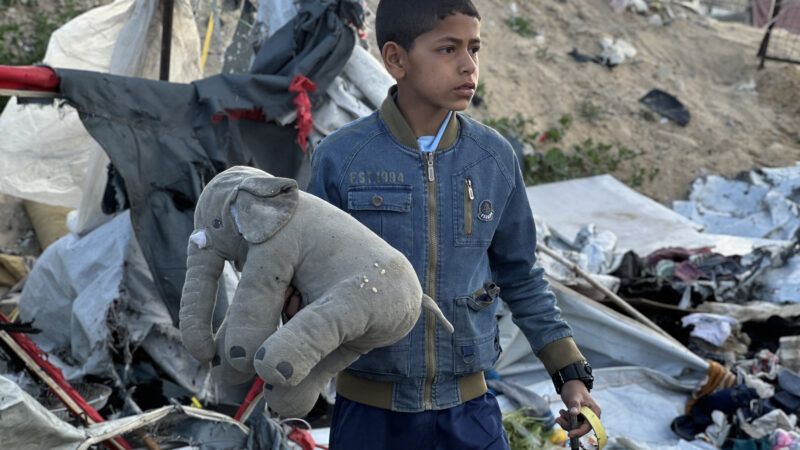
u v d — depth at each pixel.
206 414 3.69
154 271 4.17
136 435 3.60
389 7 2.06
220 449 3.72
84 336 4.62
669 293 5.90
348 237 1.76
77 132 5.52
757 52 11.71
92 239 4.88
